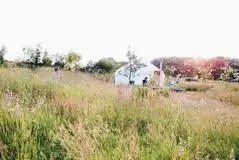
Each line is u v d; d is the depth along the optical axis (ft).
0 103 12.87
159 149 10.14
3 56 67.97
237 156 9.72
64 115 13.73
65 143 10.10
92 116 13.32
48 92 20.72
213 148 11.36
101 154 8.90
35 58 78.28
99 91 22.72
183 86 72.02
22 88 19.74
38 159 9.05
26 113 11.91
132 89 25.34
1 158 8.92
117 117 15.17
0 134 10.14
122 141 10.29
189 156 8.98
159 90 30.32
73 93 20.77
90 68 121.08
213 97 38.60
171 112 17.19
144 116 15.90
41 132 10.88
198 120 15.07
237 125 14.32
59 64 89.51
